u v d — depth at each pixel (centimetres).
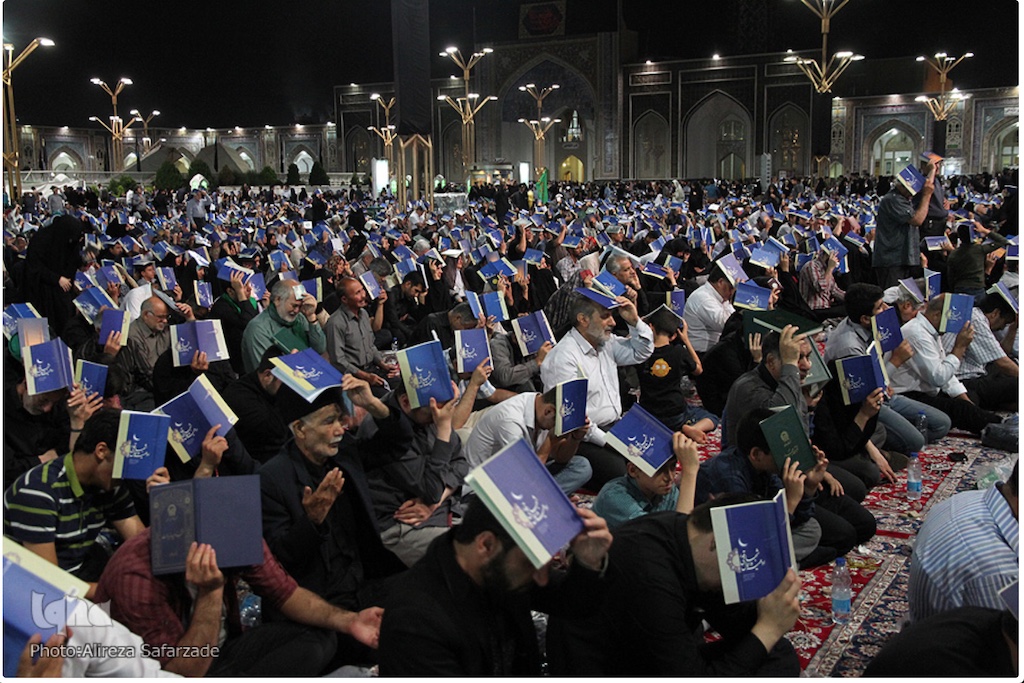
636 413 392
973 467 627
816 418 526
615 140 5125
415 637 244
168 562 278
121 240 1441
